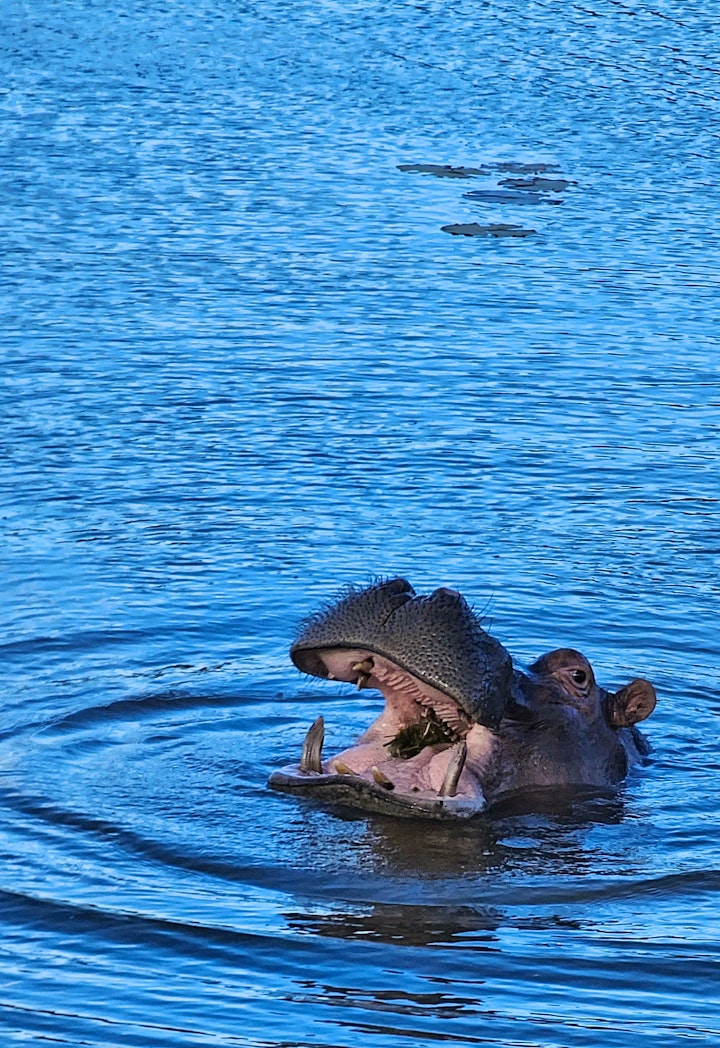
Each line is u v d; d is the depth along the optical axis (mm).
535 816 35594
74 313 79125
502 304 83312
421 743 36500
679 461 62250
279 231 96438
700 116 133750
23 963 28781
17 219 96688
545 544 53750
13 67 143750
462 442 63469
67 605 47781
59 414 65500
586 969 29109
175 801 35625
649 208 105688
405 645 33469
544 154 119688
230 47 156125
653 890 32406
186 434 63625
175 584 49531
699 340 78000
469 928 30547
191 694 41844
